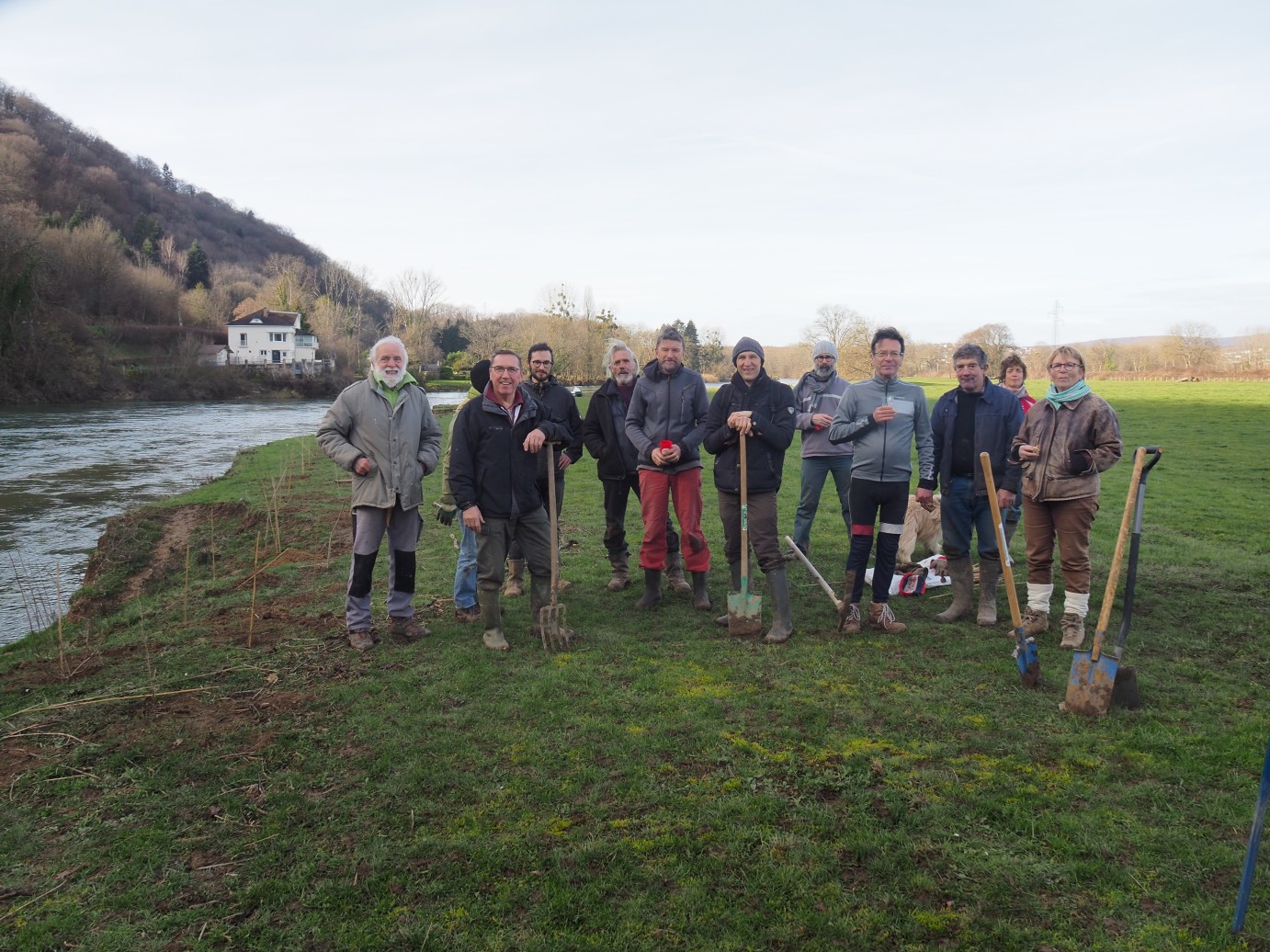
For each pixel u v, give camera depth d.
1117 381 56.84
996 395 6.00
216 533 10.40
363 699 4.70
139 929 2.84
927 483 5.95
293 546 9.32
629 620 6.18
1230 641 5.53
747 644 5.59
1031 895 2.91
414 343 74.44
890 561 5.83
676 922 2.81
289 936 2.79
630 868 3.09
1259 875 2.96
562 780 3.74
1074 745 3.98
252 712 4.57
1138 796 3.51
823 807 3.48
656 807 3.51
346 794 3.67
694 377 6.35
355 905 2.94
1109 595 4.32
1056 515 5.57
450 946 2.72
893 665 5.14
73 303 61.25
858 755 3.89
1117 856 3.10
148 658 5.46
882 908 2.87
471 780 3.76
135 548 9.79
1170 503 11.06
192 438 27.48
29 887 3.08
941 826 3.32
